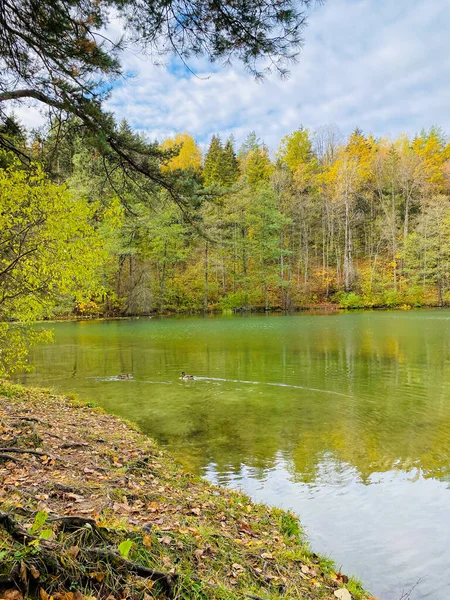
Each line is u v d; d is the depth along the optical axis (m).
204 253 44.09
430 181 50.50
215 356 16.47
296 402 9.80
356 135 59.25
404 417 8.54
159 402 9.91
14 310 7.18
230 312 42.91
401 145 61.38
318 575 3.54
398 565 3.83
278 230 48.84
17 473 4.17
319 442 7.19
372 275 45.91
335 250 52.19
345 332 23.84
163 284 42.06
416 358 15.33
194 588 2.66
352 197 49.09
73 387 11.51
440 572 3.73
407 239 45.88
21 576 2.15
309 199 48.44
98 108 6.41
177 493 4.80
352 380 12.03
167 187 8.65
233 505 4.78
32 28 5.14
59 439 5.86
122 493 4.24
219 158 52.72
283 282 43.81
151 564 2.73
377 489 5.41
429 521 4.61
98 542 2.68
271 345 19.14
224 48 4.91
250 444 7.13
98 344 20.41
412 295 43.75
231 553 3.46
